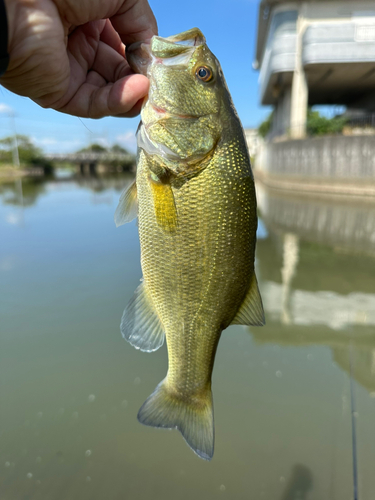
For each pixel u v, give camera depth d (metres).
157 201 0.22
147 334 0.24
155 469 0.38
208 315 0.24
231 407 0.45
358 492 0.34
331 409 0.44
